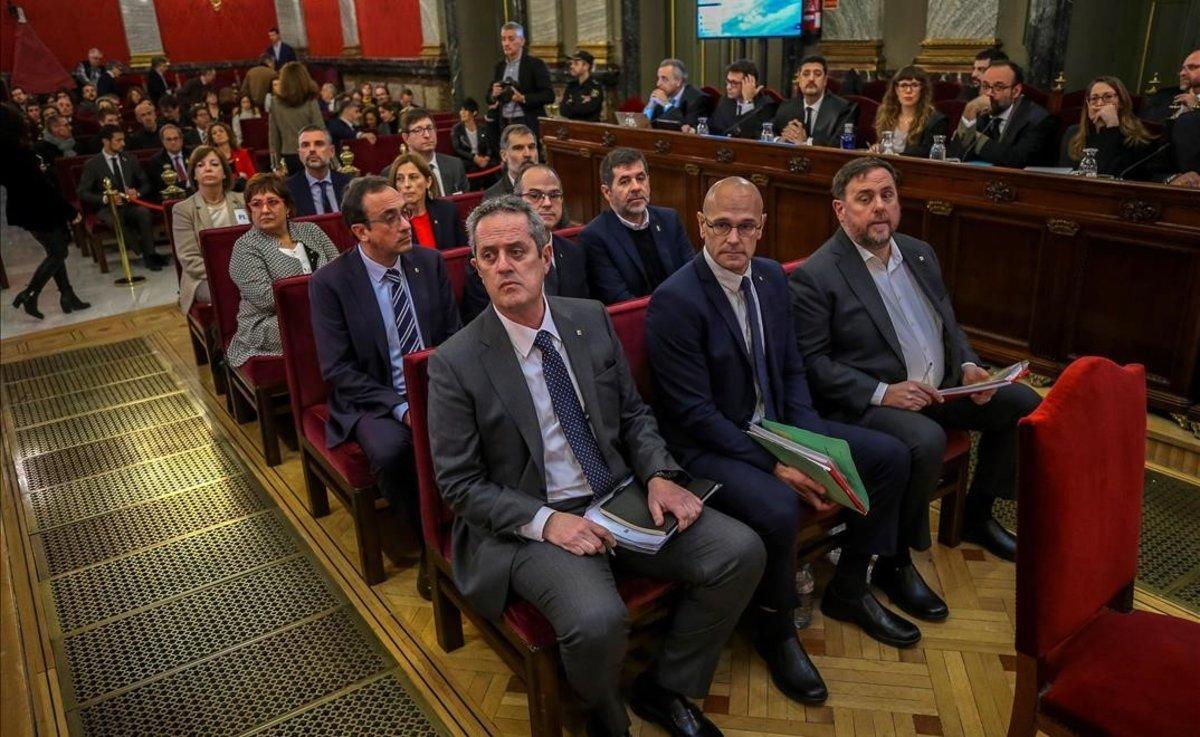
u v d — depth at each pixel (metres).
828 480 2.04
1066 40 6.41
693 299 2.31
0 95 13.23
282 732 2.15
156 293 6.20
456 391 2.01
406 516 2.59
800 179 4.57
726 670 2.33
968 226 3.83
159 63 14.46
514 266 1.96
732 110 6.13
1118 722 1.52
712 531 2.01
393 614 2.61
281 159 6.29
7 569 2.82
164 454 3.67
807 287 2.62
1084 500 1.62
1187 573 2.64
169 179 4.74
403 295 2.86
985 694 2.21
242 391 3.68
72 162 7.47
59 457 3.67
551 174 3.21
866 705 2.19
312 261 3.59
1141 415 1.77
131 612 2.63
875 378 2.59
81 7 15.06
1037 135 4.50
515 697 2.25
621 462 2.18
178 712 2.22
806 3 7.66
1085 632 1.70
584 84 7.16
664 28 9.22
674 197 5.52
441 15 11.31
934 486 2.46
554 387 2.08
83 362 4.79
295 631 2.54
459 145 7.51
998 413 2.62
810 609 2.56
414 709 2.22
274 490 3.35
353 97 10.01
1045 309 3.60
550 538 1.94
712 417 2.31
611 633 1.85
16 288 6.55
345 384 2.74
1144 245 3.22
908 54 7.33
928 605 2.50
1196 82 4.23
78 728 2.18
